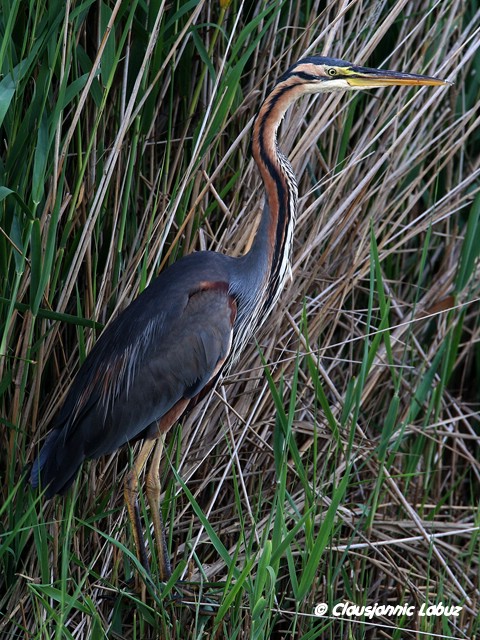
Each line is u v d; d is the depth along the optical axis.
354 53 7.15
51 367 6.55
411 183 7.12
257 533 6.58
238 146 6.94
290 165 6.21
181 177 6.81
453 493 7.97
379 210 7.34
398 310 7.80
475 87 8.00
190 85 6.77
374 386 7.85
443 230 8.28
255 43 5.90
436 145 7.92
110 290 6.45
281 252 6.26
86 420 5.93
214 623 4.96
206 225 7.00
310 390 7.49
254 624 4.84
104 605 6.18
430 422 7.94
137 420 5.99
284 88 5.98
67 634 4.96
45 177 5.71
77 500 6.41
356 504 7.02
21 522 5.04
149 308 6.00
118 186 6.18
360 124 7.41
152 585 5.49
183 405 6.09
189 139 6.82
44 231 5.95
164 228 6.25
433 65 7.28
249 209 6.93
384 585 6.95
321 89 6.00
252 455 6.98
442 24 7.57
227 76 6.01
